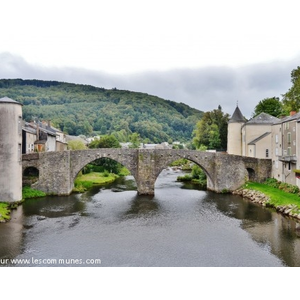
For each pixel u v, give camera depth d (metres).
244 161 50.25
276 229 29.77
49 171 45.59
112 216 34.91
